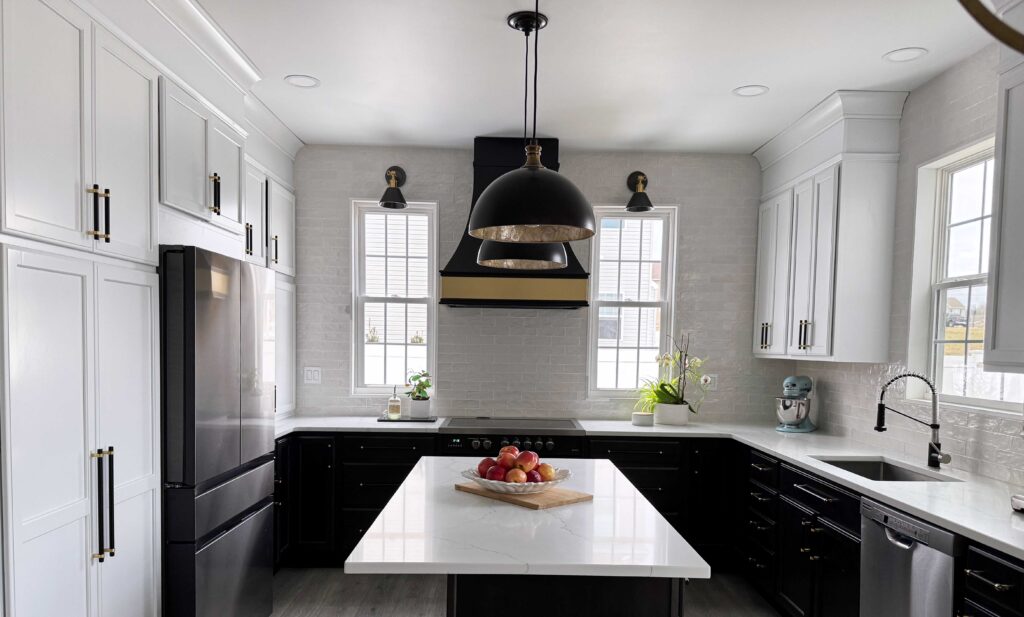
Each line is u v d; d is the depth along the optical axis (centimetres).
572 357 451
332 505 394
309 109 371
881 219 336
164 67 238
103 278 200
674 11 249
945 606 201
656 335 463
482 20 259
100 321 198
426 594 353
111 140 204
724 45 279
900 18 252
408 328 462
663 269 463
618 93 339
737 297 454
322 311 449
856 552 256
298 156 447
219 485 258
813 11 248
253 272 289
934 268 315
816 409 411
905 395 320
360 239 459
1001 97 214
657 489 397
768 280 430
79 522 187
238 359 272
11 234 162
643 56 292
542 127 399
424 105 362
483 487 237
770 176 436
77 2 187
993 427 265
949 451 290
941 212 314
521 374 451
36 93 170
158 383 232
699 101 349
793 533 313
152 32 229
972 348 287
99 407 197
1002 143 213
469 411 450
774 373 454
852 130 336
